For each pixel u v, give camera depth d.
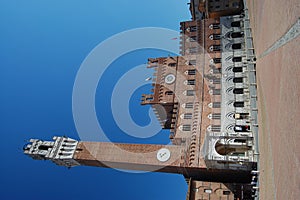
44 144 73.12
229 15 77.62
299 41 17.38
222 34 69.62
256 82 49.69
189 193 55.22
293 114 18.38
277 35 25.92
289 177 18.64
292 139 18.41
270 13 30.45
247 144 52.44
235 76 62.91
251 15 55.31
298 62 17.41
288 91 20.19
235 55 65.69
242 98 59.91
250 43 55.59
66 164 70.56
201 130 59.44
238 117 58.00
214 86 63.84
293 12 19.44
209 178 60.09
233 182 58.56
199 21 74.69
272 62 29.02
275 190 24.41
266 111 34.38
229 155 53.41
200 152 56.50
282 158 21.75
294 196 16.75
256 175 45.81
